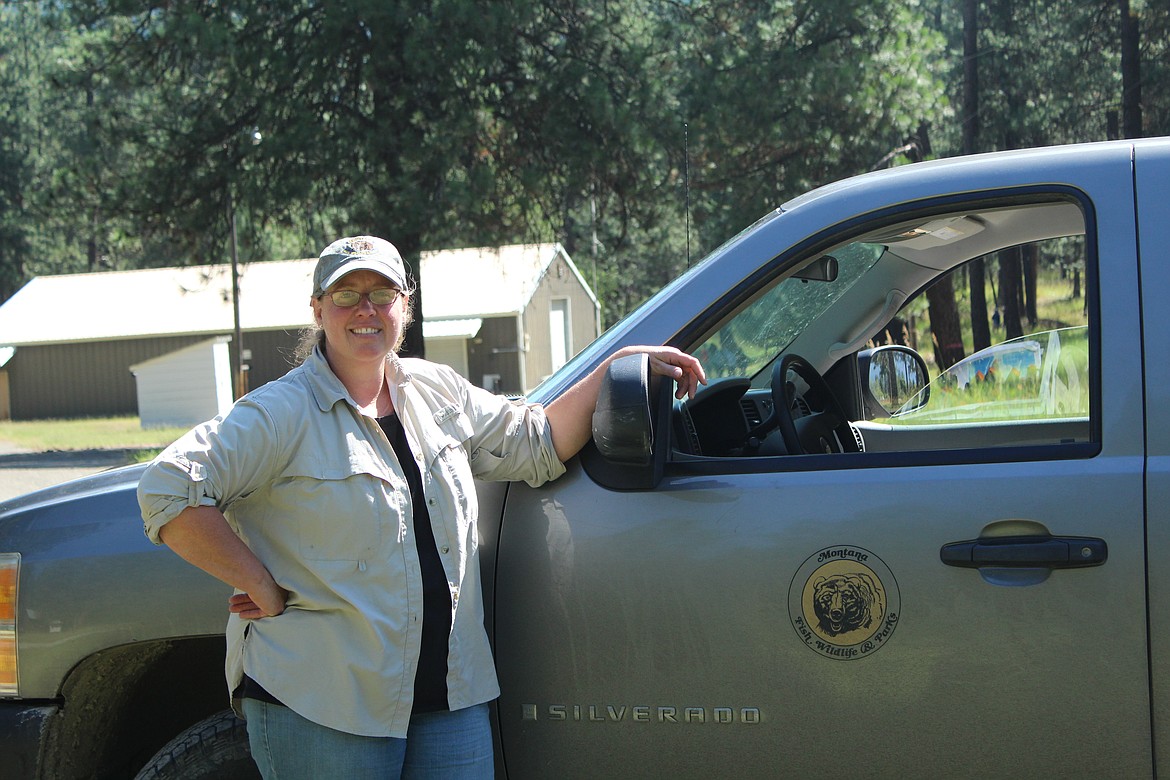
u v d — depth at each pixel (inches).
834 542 87.8
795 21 634.2
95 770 105.6
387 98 579.5
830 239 95.4
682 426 105.4
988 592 85.3
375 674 85.4
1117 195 89.1
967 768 86.1
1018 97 934.4
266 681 86.4
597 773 92.8
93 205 631.2
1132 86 762.2
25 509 105.0
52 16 614.9
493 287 1296.8
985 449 88.6
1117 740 83.7
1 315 1384.1
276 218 618.5
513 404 100.6
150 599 98.0
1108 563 83.7
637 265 1841.8
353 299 88.4
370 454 87.1
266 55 582.6
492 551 95.3
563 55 616.4
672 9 649.0
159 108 627.2
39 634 99.5
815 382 125.4
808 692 88.0
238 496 87.0
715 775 90.4
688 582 89.8
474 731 88.5
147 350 1333.7
